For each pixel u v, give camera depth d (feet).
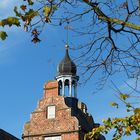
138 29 28.14
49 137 125.29
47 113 128.06
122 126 36.73
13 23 25.59
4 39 25.21
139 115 35.24
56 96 129.39
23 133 127.03
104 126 37.55
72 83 144.66
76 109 133.59
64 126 124.88
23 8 25.98
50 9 26.50
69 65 146.82
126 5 28.73
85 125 128.36
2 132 128.77
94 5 28.14
